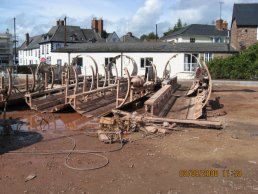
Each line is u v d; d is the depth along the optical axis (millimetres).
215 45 39562
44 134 9742
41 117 12359
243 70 32781
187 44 40031
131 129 9781
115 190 5859
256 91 22500
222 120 11875
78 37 69188
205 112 13258
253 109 14492
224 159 7512
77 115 12750
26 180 6246
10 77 13961
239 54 34531
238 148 8344
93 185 6051
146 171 6738
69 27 70312
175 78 23797
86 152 7906
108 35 74125
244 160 7465
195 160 7418
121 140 8703
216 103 16297
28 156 7629
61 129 10422
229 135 9625
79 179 6312
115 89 16734
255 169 6926
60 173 6598
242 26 40438
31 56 77375
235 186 6078
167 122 10312
